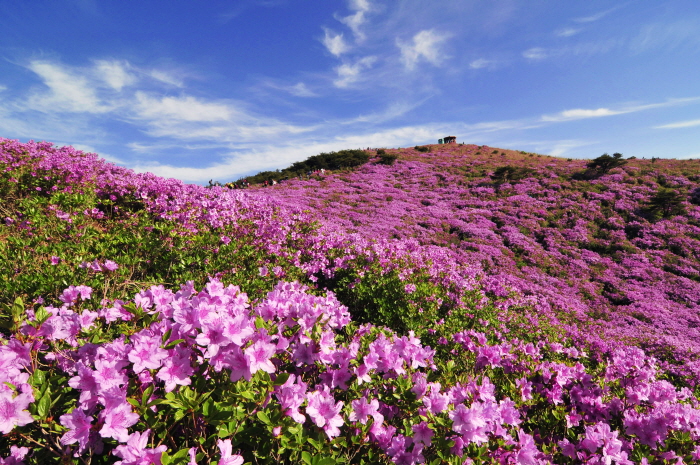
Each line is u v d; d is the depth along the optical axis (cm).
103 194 873
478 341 464
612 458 264
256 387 200
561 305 1215
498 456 238
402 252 991
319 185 2875
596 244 1845
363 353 269
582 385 385
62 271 406
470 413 215
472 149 4503
